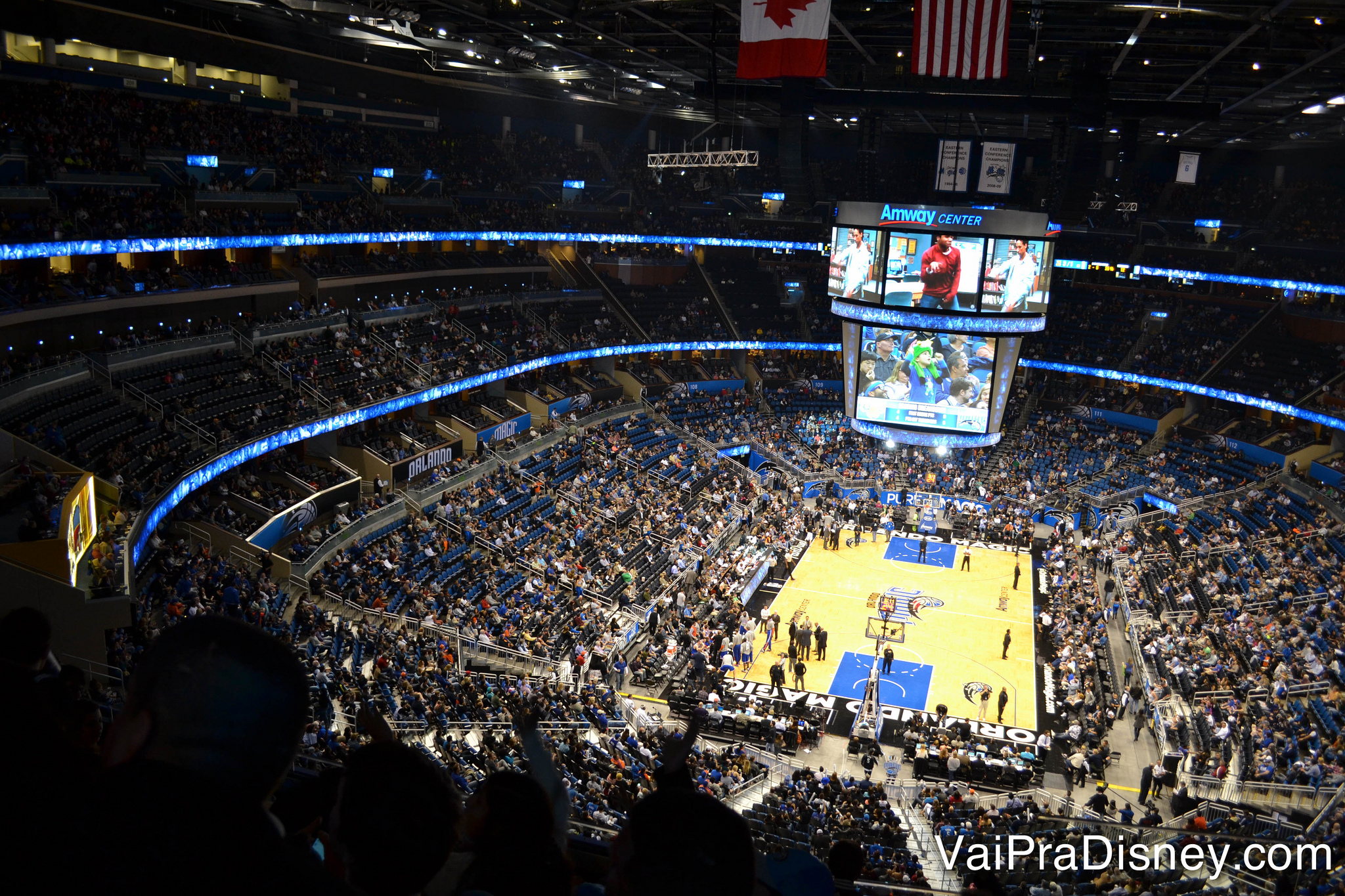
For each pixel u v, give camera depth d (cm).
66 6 4138
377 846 253
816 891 453
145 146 4366
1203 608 4441
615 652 4031
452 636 3531
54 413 3234
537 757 382
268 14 4450
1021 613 4888
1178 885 2050
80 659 2386
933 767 3431
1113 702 3828
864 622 4738
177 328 4231
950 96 4725
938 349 4600
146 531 2975
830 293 4688
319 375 4559
